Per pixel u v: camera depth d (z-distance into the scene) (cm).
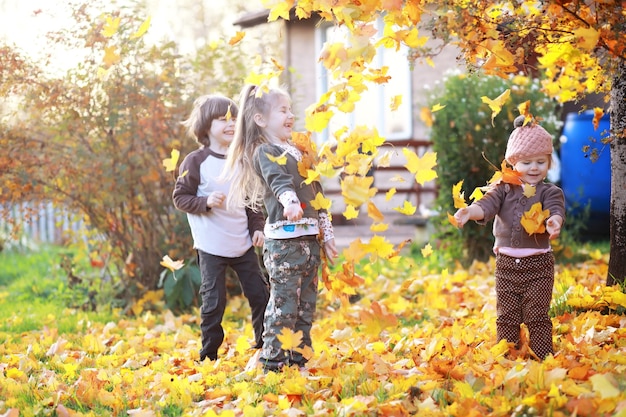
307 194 392
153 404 355
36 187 662
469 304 582
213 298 447
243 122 412
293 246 387
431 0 346
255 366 403
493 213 371
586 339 398
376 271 813
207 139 474
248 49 803
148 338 548
